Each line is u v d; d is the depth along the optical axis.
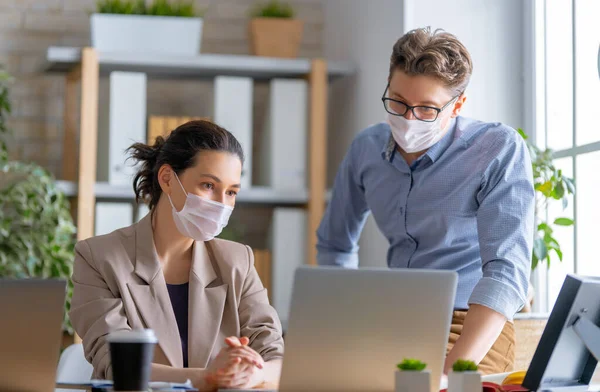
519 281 2.38
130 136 4.01
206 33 4.60
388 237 2.94
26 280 1.67
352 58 4.25
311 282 1.71
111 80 4.00
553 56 3.48
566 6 3.38
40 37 4.41
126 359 1.69
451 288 1.77
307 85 4.23
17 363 1.67
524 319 3.01
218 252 2.41
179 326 2.30
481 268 2.75
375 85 3.91
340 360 1.72
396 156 2.84
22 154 4.36
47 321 1.68
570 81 3.35
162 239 2.35
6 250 3.81
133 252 2.31
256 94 4.64
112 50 4.05
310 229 4.12
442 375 1.93
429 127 2.55
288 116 4.20
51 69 4.21
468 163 2.69
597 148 3.15
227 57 4.11
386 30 3.77
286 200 4.15
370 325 1.73
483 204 2.57
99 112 4.39
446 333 1.77
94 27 4.04
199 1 4.60
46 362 1.67
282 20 4.28
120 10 4.10
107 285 2.26
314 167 4.13
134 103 4.02
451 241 2.74
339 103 4.48
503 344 2.66
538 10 3.57
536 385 1.82
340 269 1.72
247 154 4.15
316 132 4.14
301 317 1.71
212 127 2.37
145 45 4.08
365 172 2.99
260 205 4.42
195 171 2.31
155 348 2.21
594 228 3.19
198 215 2.29
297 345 1.71
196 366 2.25
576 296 1.78
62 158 4.39
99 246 2.30
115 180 3.97
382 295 1.74
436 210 2.74
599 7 3.14
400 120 2.56
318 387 1.72
